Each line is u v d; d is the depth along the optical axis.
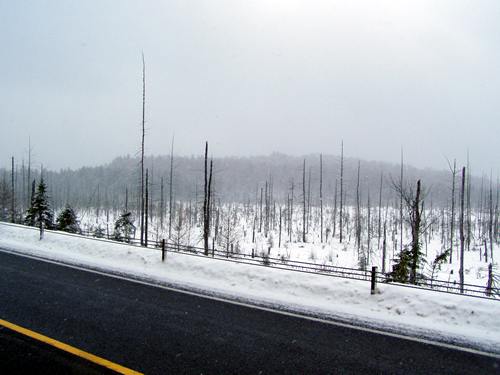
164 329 6.34
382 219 64.06
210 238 41.31
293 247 40.62
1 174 91.31
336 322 6.90
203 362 5.12
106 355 5.23
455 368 5.21
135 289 8.82
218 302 7.96
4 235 16.28
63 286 8.90
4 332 5.95
